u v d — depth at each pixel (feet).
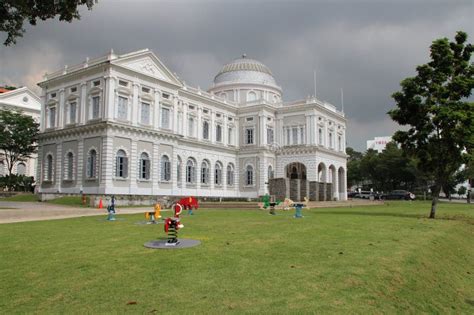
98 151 152.46
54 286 31.32
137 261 38.83
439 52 97.14
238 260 39.37
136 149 160.97
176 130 182.39
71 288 30.81
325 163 227.81
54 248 45.91
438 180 99.45
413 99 97.04
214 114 219.20
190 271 35.09
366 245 49.11
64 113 168.96
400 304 31.89
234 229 63.82
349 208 143.95
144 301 28.02
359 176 357.61
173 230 48.96
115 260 39.32
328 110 233.96
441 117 92.38
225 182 222.89
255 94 250.57
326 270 36.29
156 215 82.02
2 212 93.61
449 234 69.36
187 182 198.18
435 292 38.17
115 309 26.68
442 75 95.40
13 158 196.24
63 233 59.21
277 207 138.51
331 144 240.73
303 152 219.61
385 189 341.41
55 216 95.20
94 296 29.04
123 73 157.79
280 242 50.11
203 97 210.18
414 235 60.75
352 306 28.60
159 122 172.45
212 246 46.78
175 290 30.17
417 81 98.27
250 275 34.09
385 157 309.63
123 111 158.10
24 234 58.13
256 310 26.68
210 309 26.71
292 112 226.99
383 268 38.24
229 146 227.40
